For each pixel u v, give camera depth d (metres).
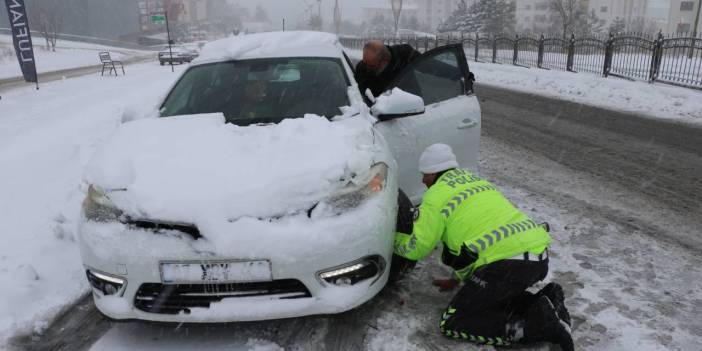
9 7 14.93
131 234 2.23
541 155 6.11
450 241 2.51
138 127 2.98
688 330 2.53
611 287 2.94
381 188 2.48
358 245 2.27
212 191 2.26
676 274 3.10
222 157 2.49
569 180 5.05
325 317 2.66
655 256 3.34
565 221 3.96
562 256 3.35
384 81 4.35
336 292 2.26
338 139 2.62
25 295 2.96
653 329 2.54
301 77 3.51
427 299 2.84
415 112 3.12
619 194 4.61
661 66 12.43
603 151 6.27
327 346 2.44
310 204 2.27
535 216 4.07
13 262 3.38
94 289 2.39
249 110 3.22
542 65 17.62
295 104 3.26
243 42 3.94
